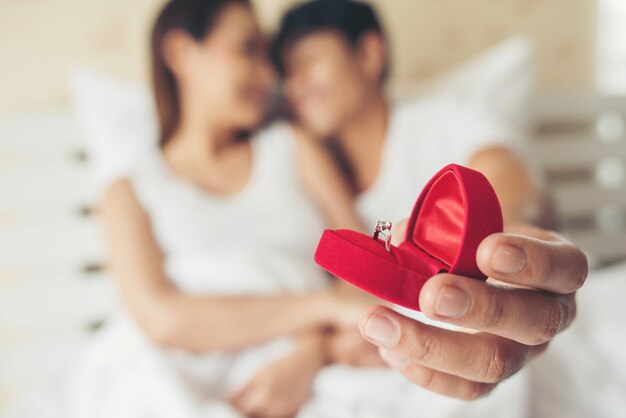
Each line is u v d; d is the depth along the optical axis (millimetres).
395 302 450
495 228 427
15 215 1177
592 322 885
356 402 785
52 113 1206
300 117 1131
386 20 1351
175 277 960
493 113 1104
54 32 1218
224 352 896
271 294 921
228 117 1098
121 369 896
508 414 708
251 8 1138
